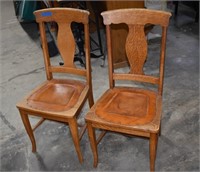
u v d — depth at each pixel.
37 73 3.00
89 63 1.70
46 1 3.01
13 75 3.00
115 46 2.74
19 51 3.65
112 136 1.98
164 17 1.41
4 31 4.45
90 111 1.53
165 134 1.94
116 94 1.66
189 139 1.88
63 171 1.74
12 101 2.50
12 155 1.89
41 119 2.13
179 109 2.18
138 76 1.64
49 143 1.98
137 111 1.48
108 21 1.52
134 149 1.85
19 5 4.47
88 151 1.87
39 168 1.77
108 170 1.71
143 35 1.50
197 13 3.82
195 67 2.76
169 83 2.53
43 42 1.75
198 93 2.35
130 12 1.47
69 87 1.78
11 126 2.18
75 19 1.60
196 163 1.69
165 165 1.70
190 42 3.33
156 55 3.09
